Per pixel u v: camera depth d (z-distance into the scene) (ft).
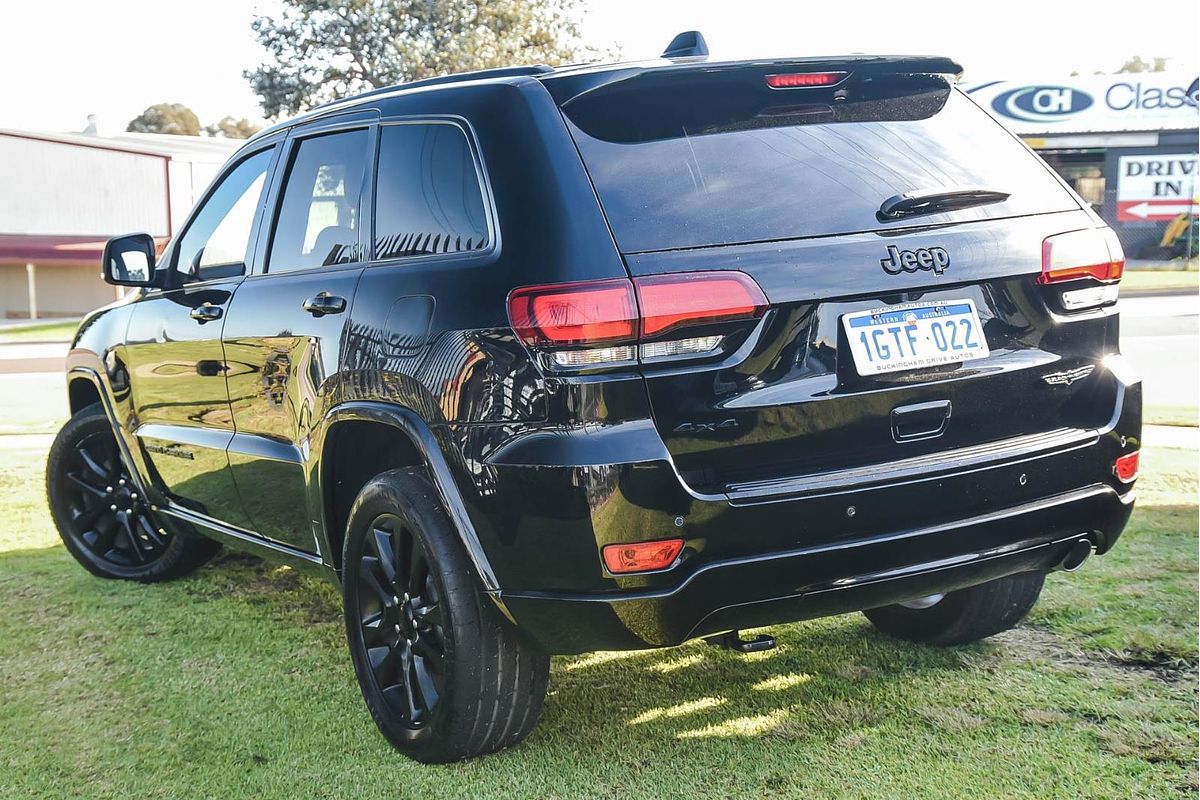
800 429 8.31
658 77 8.75
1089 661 11.39
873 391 8.52
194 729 10.39
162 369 13.42
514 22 139.13
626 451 7.84
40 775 9.47
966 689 10.80
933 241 8.80
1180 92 87.86
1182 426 25.09
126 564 15.37
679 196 8.36
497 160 8.87
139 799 9.05
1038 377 9.22
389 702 9.93
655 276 7.95
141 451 14.24
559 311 7.98
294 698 11.11
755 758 9.51
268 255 11.85
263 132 12.84
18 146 102.94
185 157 113.60
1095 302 9.58
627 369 7.92
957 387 8.84
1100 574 14.17
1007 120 92.43
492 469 8.30
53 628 13.29
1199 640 11.80
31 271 104.83
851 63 9.26
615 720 10.39
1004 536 8.89
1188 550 15.11
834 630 12.62
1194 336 45.34
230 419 12.30
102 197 107.86
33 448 26.73
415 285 9.29
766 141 8.87
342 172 10.94
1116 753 9.36
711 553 8.05
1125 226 90.38
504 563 8.41
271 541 12.25
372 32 134.00
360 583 10.14
